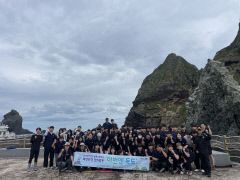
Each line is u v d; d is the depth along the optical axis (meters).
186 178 8.45
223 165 10.41
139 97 110.75
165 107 94.56
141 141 11.50
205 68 28.22
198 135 9.32
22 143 18.58
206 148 8.98
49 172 10.20
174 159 9.52
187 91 99.50
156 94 104.69
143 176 9.05
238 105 20.36
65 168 10.41
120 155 10.27
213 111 23.83
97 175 9.47
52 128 11.61
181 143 9.97
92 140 11.83
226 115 21.78
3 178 9.28
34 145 10.71
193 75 107.38
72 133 13.17
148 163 10.02
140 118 96.00
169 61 125.19
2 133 48.94
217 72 24.31
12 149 17.20
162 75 115.06
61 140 11.19
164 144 11.02
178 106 93.50
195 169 9.92
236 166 10.55
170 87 103.38
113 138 12.01
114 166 10.05
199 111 25.72
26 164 13.09
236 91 21.44
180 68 112.44
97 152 10.81
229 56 39.06
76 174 9.70
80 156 10.23
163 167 9.67
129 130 12.83
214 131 23.03
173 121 85.88
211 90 24.44
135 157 10.16
